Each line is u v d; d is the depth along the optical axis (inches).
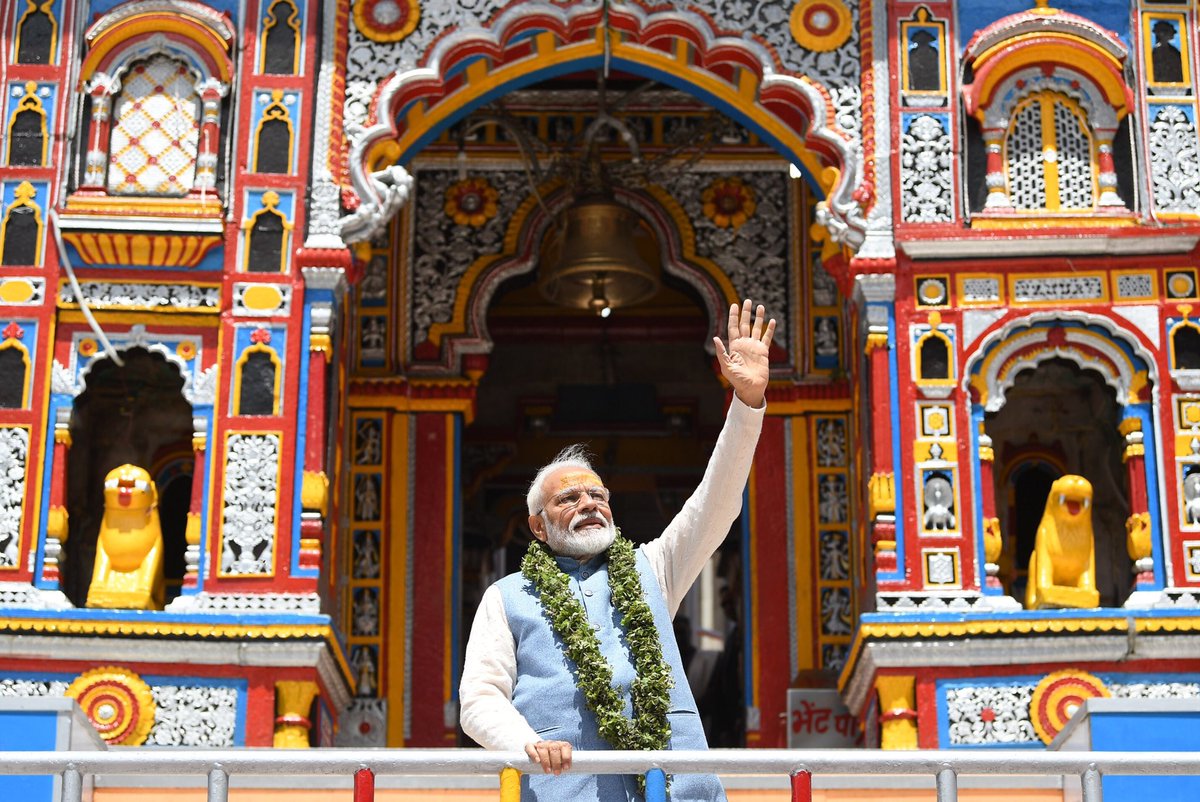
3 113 545.3
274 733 500.1
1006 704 506.9
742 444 312.3
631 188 652.1
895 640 509.7
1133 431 534.6
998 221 546.9
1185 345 539.8
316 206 542.3
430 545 618.2
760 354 315.3
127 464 550.9
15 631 496.7
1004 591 584.7
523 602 311.1
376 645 607.8
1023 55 556.1
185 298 535.5
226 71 550.6
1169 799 362.0
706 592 840.9
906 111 556.4
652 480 749.3
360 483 621.3
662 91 658.2
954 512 528.4
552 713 303.0
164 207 537.3
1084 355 541.6
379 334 636.1
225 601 511.8
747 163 654.5
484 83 574.2
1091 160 555.8
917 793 388.5
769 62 561.3
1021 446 593.0
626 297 622.8
